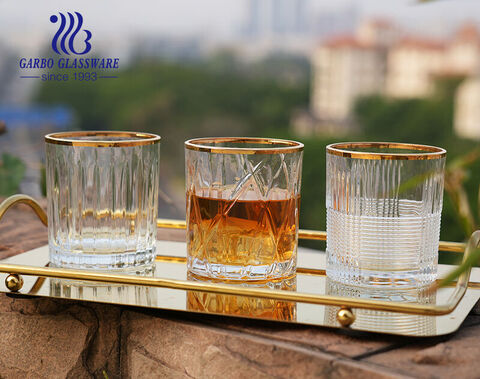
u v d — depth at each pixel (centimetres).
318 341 56
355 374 51
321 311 60
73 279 68
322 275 70
